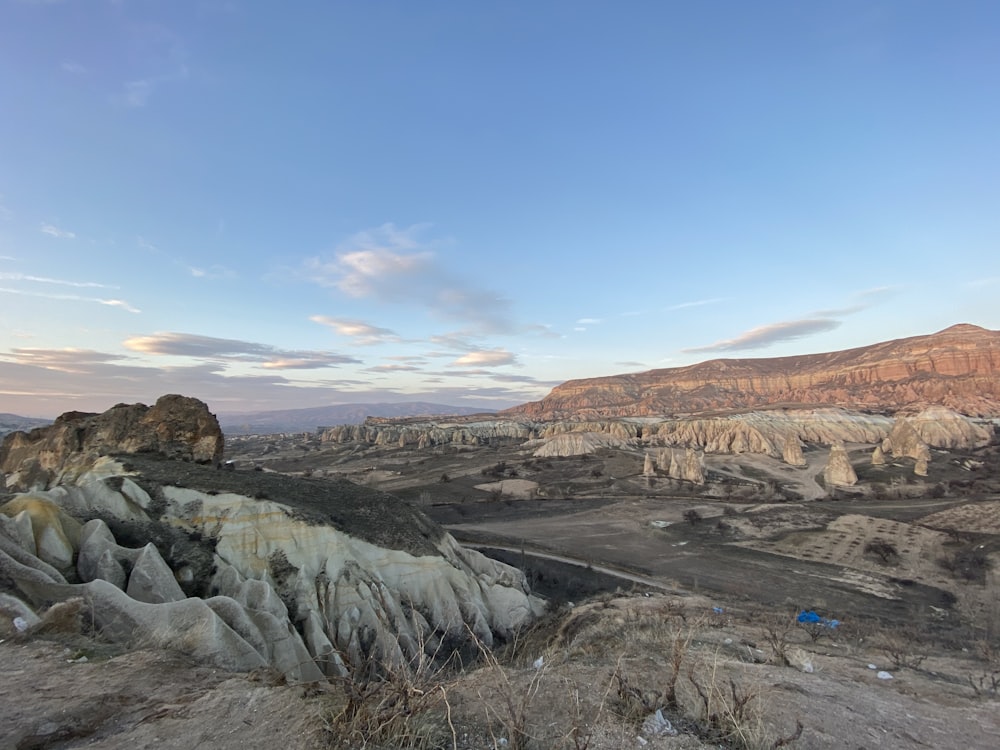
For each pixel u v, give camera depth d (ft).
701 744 17.78
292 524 90.94
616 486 323.16
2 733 18.07
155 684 23.03
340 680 20.65
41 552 62.23
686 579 154.61
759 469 379.14
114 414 118.52
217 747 16.47
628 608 85.92
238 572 80.23
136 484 87.51
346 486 123.75
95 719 19.22
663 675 26.22
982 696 30.17
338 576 88.12
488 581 113.09
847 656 42.11
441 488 325.42
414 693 17.80
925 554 173.47
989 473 329.31
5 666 24.84
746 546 194.70
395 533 103.96
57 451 116.78
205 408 124.98
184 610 41.98
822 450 454.81
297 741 16.42
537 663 30.89
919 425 467.52
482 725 18.47
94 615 37.93
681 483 327.88
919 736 22.02
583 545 197.88
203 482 93.76
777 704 23.00
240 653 40.73
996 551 167.12
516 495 304.91
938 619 118.52
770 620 66.08
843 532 202.08
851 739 20.42
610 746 17.17
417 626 22.00
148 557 65.21
